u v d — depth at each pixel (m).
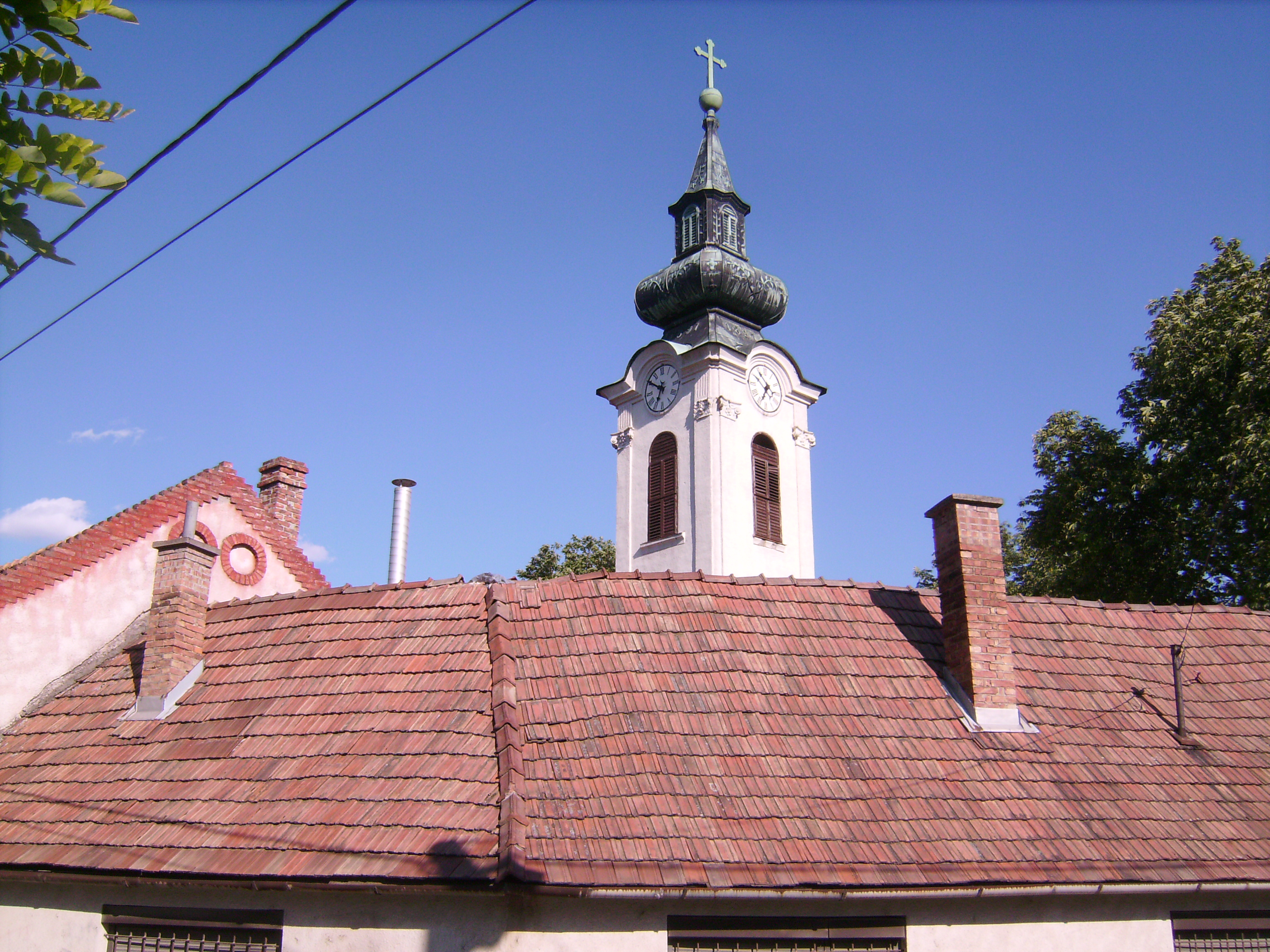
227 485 24.30
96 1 5.56
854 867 11.81
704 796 12.38
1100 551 33.50
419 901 11.77
